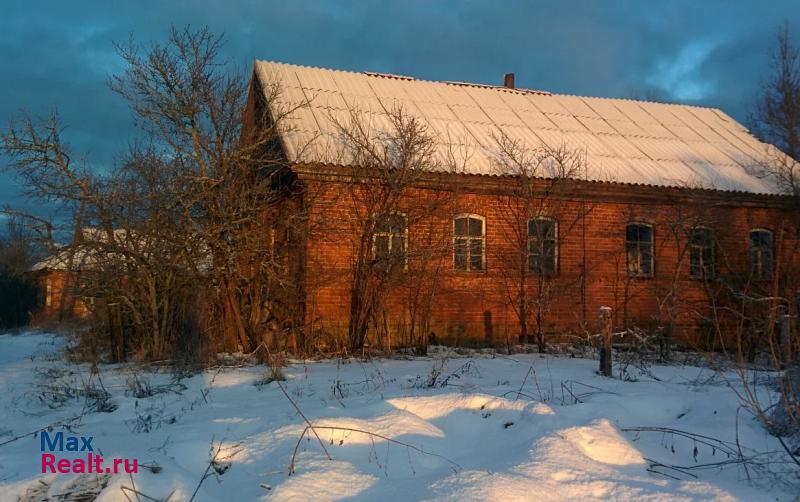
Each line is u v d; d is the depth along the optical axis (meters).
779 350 6.67
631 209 16.91
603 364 10.43
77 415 7.82
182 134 12.55
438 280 14.71
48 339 21.64
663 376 10.75
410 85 20.14
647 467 5.51
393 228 13.88
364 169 13.55
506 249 15.91
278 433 5.90
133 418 7.54
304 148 13.45
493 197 15.83
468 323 15.59
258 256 12.95
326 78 18.83
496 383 9.31
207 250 12.69
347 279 13.97
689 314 16.97
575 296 16.38
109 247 12.33
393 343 14.64
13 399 8.87
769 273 17.19
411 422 6.22
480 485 4.42
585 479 4.72
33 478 4.75
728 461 5.64
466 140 16.95
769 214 17.81
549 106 20.92
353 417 6.55
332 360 12.55
